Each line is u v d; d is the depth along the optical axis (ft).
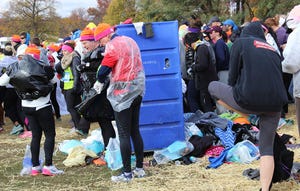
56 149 22.57
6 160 20.93
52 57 32.12
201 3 70.33
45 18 157.79
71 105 26.07
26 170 18.47
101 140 22.21
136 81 16.31
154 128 20.30
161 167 18.52
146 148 20.31
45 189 16.38
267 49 13.71
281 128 25.00
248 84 13.23
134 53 16.35
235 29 28.66
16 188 16.63
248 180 16.11
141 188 15.90
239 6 68.80
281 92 13.41
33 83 17.04
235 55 13.67
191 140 19.99
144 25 19.80
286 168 15.31
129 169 16.87
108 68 16.19
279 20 30.99
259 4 63.26
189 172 17.58
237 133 20.45
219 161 18.38
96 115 18.97
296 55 15.65
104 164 19.31
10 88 26.71
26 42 32.53
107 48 16.28
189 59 26.17
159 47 19.95
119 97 16.22
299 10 16.52
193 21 24.94
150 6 73.97
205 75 24.35
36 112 17.53
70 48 25.71
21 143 24.93
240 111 13.88
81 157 19.39
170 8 70.79
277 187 15.15
